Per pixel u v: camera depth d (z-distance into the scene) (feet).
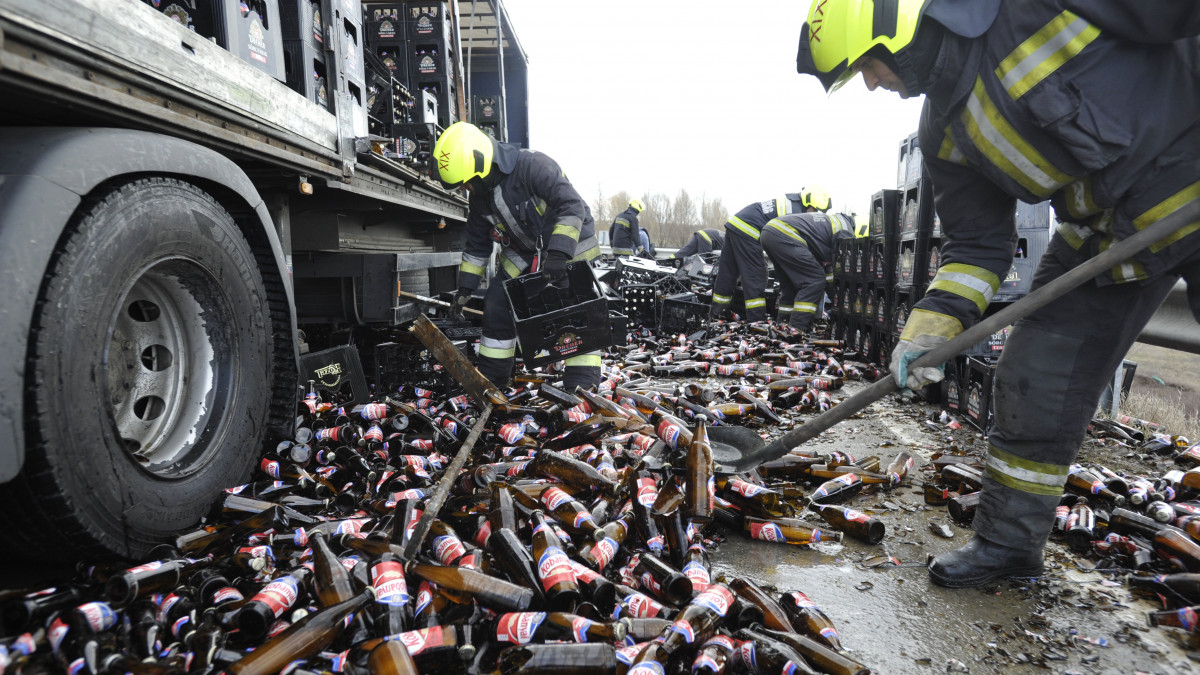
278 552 7.14
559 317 13.87
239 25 9.45
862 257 22.59
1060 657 6.32
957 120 6.71
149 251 7.04
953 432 14.03
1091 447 12.90
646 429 11.18
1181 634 6.68
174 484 7.41
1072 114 5.78
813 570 8.08
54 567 6.87
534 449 10.41
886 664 6.19
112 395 7.34
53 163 5.90
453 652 5.23
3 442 5.33
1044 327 7.32
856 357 22.90
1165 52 5.75
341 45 12.62
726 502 9.24
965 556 7.75
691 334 26.02
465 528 7.77
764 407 14.88
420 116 20.66
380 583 5.79
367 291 13.82
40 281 5.63
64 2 5.66
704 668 5.18
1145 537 8.29
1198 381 23.24
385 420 11.59
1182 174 5.98
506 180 14.21
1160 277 6.82
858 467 11.03
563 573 5.93
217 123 8.31
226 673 4.96
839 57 6.64
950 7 6.07
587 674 5.02
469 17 31.81
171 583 6.23
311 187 11.10
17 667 4.98
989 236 7.48
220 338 8.43
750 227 28.76
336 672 5.13
